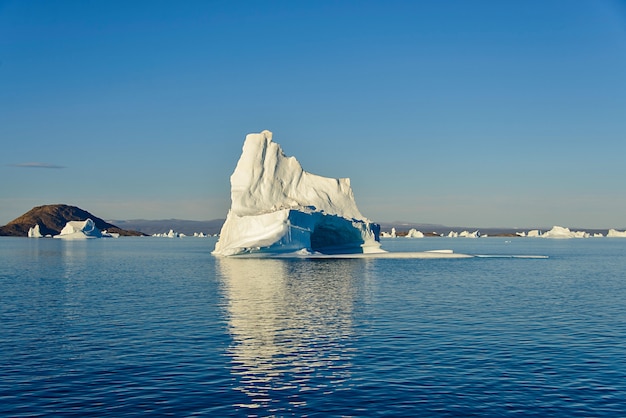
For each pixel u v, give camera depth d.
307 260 84.88
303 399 18.52
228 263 81.75
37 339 27.06
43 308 37.06
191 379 20.59
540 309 36.66
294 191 100.75
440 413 17.31
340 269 68.62
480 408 17.70
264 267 72.06
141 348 25.17
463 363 22.64
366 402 18.23
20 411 17.36
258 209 95.56
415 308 36.84
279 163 100.62
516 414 17.23
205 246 191.62
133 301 40.28
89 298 42.12
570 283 54.81
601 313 35.03
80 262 91.06
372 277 58.41
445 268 71.88
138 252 134.25
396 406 17.88
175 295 43.66
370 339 27.00
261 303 39.06
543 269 73.81
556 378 20.64
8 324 31.11
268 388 19.59
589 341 26.61
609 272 69.88
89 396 18.72
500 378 20.64
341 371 21.59
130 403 18.08
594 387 19.66
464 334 28.16
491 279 57.84
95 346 25.56
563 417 17.02
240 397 18.69
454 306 37.78
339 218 97.38
